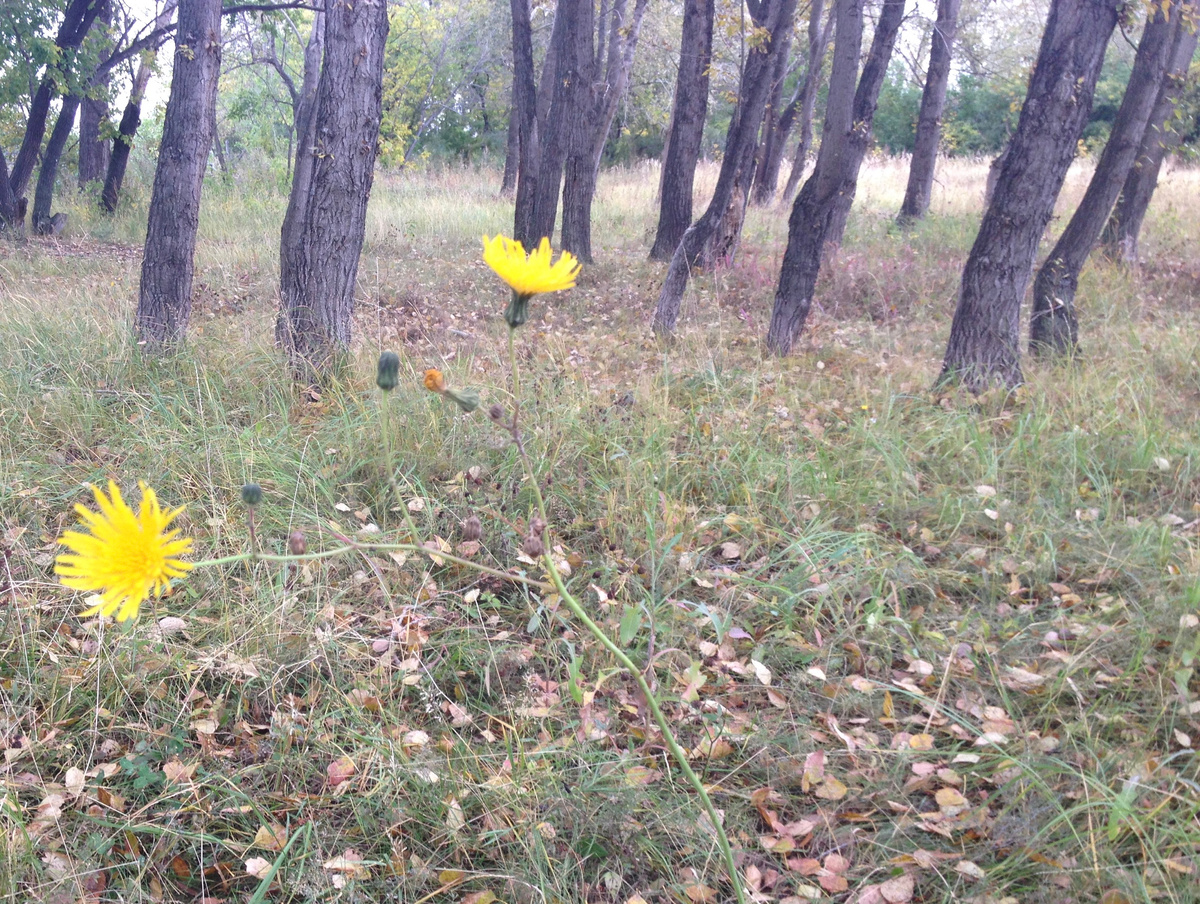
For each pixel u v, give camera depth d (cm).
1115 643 312
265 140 2369
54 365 561
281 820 256
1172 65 952
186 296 625
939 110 1407
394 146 2364
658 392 553
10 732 277
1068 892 217
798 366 659
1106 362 621
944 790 252
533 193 1174
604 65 1731
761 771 272
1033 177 548
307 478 437
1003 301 571
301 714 291
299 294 583
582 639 326
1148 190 1009
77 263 1108
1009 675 306
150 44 1490
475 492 430
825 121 670
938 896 226
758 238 1252
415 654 318
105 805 254
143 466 442
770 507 426
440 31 2909
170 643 318
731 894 231
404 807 251
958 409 542
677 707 293
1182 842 223
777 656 321
